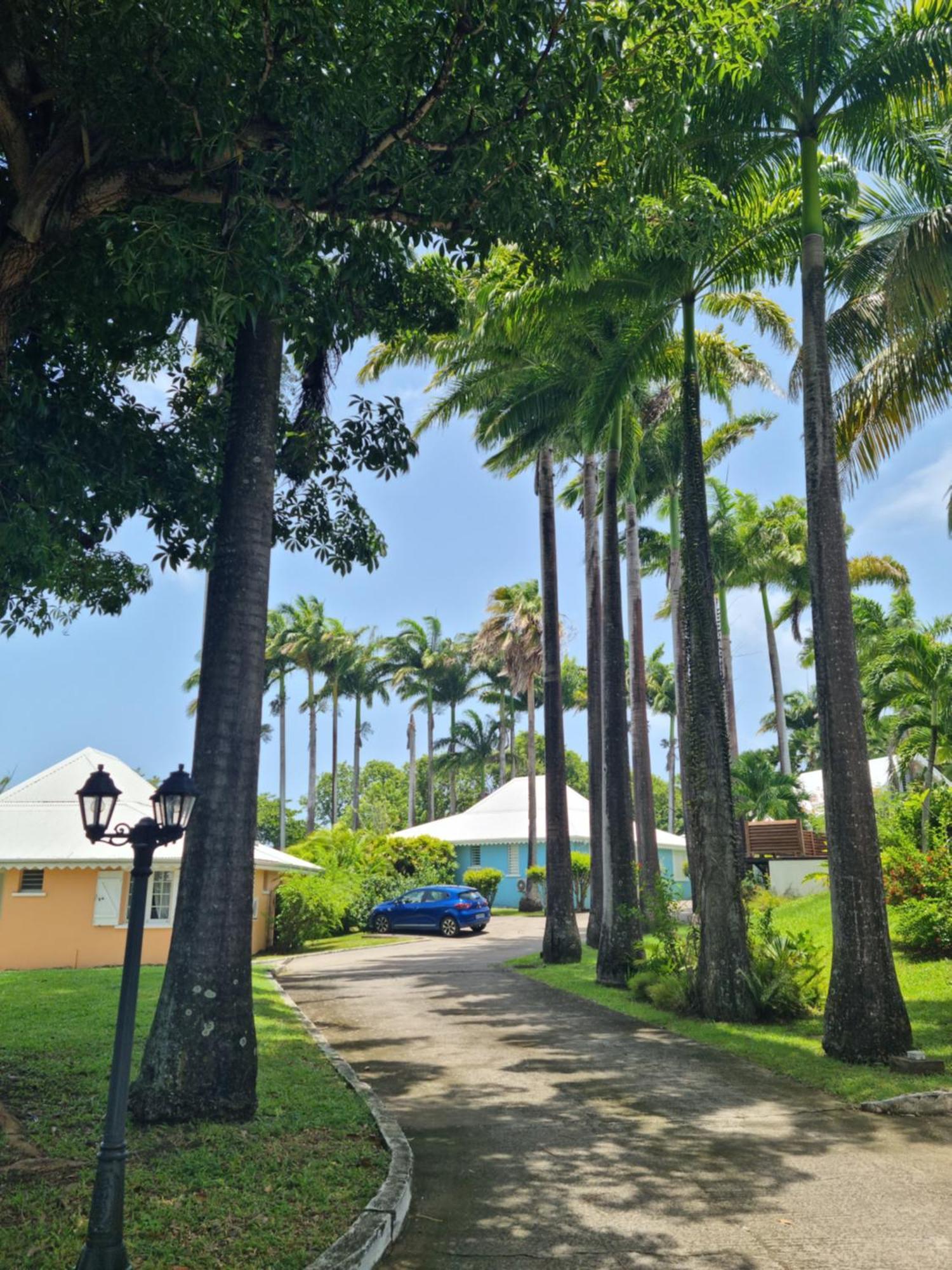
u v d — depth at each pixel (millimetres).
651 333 15555
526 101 7512
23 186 6672
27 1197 5500
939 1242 5191
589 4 7738
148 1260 4629
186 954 7461
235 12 6547
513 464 23141
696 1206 5777
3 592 8203
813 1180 6273
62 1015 12469
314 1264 4594
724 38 8250
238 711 7965
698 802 13445
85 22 6414
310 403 10727
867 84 12109
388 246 9055
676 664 31047
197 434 10594
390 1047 11258
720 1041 11062
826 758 10617
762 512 38562
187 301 8297
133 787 24453
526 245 8891
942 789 18703
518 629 41094
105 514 10070
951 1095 8156
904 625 30750
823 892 22844
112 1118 4480
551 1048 11055
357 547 11867
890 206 13914
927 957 15258
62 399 8680
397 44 7234
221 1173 6035
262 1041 10852
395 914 31000
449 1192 6082
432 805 61344
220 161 7039
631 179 9133
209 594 8320
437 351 19828
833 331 14016
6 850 21062
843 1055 9836
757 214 14172
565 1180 6301
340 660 58625
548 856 20328
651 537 38562
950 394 13867
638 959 16328
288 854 33438
